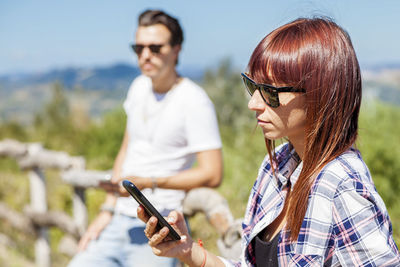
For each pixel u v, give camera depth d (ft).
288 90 3.16
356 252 2.95
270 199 3.84
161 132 6.86
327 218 3.04
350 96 3.16
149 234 3.71
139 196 3.51
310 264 3.09
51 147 28.94
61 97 97.19
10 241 16.40
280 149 4.04
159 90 7.04
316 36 3.14
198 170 6.65
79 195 12.40
